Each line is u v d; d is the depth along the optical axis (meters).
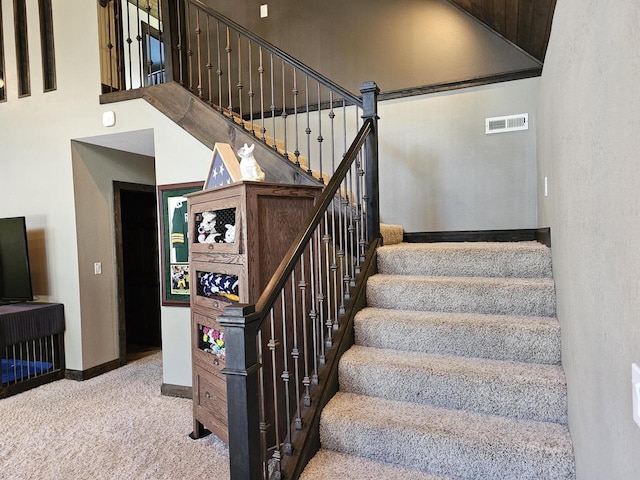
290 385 2.57
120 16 4.09
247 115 4.96
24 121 4.41
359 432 2.02
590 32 1.21
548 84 2.43
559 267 2.14
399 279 2.77
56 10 4.17
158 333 5.66
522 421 1.99
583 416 1.49
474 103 4.01
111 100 3.88
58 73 4.20
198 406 2.86
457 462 1.86
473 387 2.08
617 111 0.95
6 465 2.54
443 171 4.12
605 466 1.15
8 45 4.46
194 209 2.89
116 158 4.71
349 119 4.46
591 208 1.26
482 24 3.98
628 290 0.90
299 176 3.09
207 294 2.83
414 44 4.24
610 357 1.07
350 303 2.63
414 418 2.03
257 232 2.41
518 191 3.88
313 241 2.30
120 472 2.46
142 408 3.42
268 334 2.46
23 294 4.09
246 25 4.98
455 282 2.61
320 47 4.62
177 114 3.57
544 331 2.19
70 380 4.22
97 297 4.44
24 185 4.46
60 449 2.73
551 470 1.73
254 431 1.64
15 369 3.85
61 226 4.30
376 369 2.26
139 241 5.75
